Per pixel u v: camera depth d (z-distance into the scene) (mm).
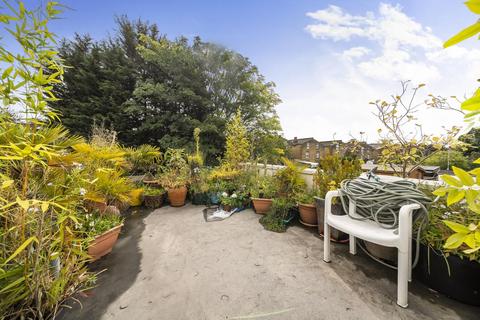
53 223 1277
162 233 2594
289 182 3021
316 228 2689
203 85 8305
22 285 1145
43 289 1248
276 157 7625
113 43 9281
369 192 1724
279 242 2320
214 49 8062
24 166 1109
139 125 8938
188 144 7254
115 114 8461
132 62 8930
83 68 8891
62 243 1313
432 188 1875
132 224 2891
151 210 3514
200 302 1441
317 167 2764
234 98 8484
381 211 1651
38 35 1040
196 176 4141
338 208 2230
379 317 1291
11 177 1188
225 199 3467
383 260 1906
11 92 1000
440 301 1398
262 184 3480
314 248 2176
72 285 1452
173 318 1312
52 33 1066
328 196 1887
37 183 1242
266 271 1782
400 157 2549
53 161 1303
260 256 2025
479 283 1321
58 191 1354
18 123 1110
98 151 2609
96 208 2266
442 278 1439
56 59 1149
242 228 2729
